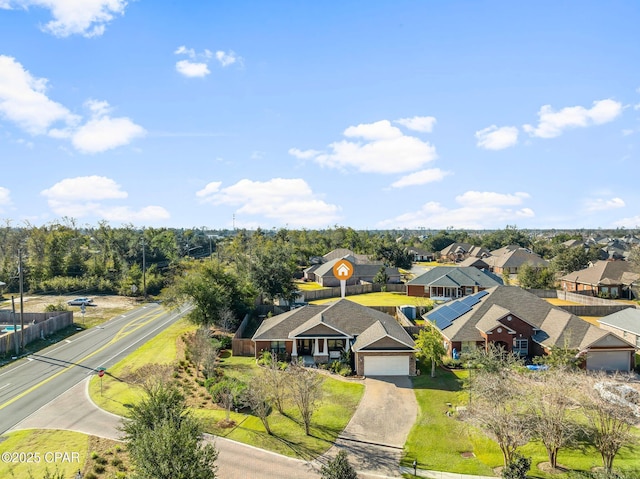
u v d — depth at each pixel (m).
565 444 27.98
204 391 37.22
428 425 31.14
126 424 23.11
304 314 50.19
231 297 58.34
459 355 44.88
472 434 29.45
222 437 29.31
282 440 29.02
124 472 24.55
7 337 48.84
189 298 54.28
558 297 80.06
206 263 63.28
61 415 32.28
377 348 41.94
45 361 45.81
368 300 77.88
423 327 54.03
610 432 24.14
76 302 79.50
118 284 93.81
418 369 43.34
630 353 40.97
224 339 51.19
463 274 81.44
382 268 94.75
